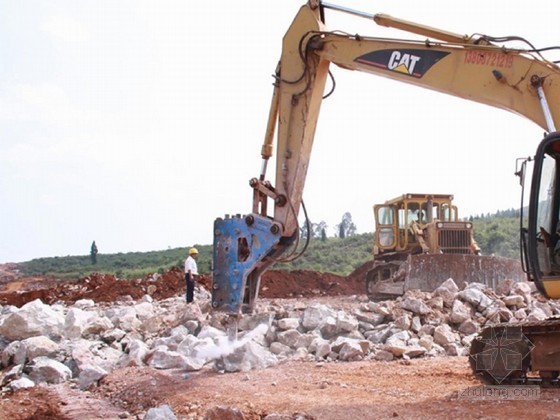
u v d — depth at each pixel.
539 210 7.79
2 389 9.89
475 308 13.96
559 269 7.77
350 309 15.42
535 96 8.12
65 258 69.31
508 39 8.49
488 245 46.69
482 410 6.87
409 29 9.39
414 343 11.93
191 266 18.27
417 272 18.62
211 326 12.78
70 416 8.02
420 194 22.23
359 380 9.20
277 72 10.36
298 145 10.02
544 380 8.13
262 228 9.61
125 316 13.50
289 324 12.45
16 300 22.88
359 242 64.44
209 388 8.84
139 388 9.11
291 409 7.33
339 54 9.88
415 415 6.77
